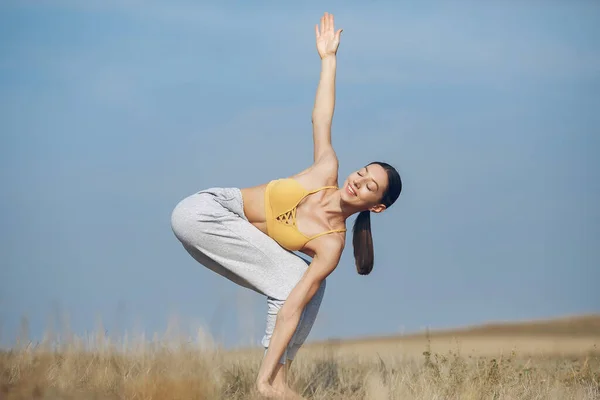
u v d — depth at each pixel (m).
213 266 6.65
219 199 6.49
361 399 6.91
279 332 6.15
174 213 6.53
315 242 6.32
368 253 6.80
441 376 7.17
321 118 7.04
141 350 7.05
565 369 8.16
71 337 6.75
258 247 6.38
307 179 6.51
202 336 6.62
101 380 6.23
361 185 6.40
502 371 7.29
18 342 6.36
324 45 7.32
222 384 6.50
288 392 6.28
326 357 8.43
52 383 5.98
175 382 5.87
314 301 6.51
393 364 8.82
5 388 5.58
